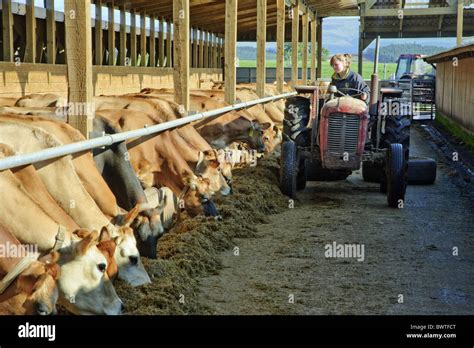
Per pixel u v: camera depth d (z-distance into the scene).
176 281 5.41
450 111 20.17
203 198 7.14
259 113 13.62
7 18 10.50
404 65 31.59
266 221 7.95
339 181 10.90
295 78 20.28
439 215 8.43
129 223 5.24
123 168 6.19
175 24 9.36
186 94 9.43
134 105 8.48
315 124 9.28
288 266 6.20
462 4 25.56
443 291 5.59
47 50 12.23
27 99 8.47
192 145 8.30
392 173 8.72
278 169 10.75
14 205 4.34
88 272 4.30
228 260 6.36
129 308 4.80
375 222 8.00
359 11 28.09
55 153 4.85
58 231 4.34
